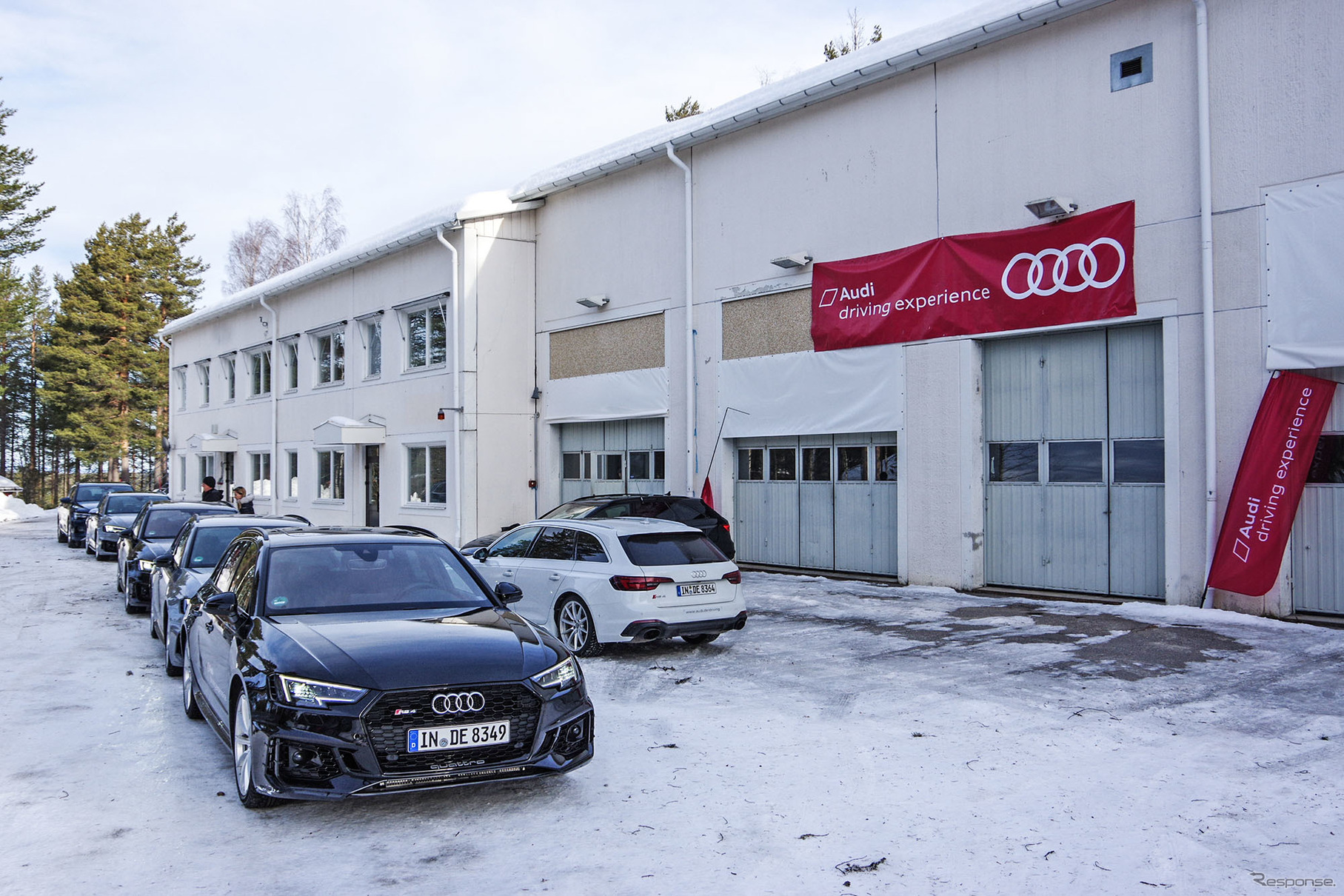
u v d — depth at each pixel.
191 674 6.66
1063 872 3.98
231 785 5.23
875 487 13.97
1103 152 11.19
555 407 19.56
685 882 3.91
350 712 4.38
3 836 4.46
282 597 5.60
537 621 9.55
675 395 16.75
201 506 14.01
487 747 4.59
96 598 13.73
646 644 9.43
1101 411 11.45
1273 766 5.35
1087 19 11.32
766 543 15.58
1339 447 9.60
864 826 4.52
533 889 3.86
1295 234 9.64
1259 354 9.89
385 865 4.11
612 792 5.05
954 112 12.65
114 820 4.68
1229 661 7.98
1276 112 9.81
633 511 13.40
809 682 7.63
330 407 24.67
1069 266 11.41
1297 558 9.83
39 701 7.27
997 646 8.84
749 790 5.05
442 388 19.89
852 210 13.88
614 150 17.89
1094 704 6.75
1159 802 4.80
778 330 14.98
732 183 15.68
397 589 5.87
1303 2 9.63
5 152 43.25
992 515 12.51
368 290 22.84
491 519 19.42
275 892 3.83
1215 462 10.16
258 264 48.44
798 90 14.15
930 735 6.05
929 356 12.88
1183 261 10.49
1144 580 11.05
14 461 73.00
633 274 17.62
